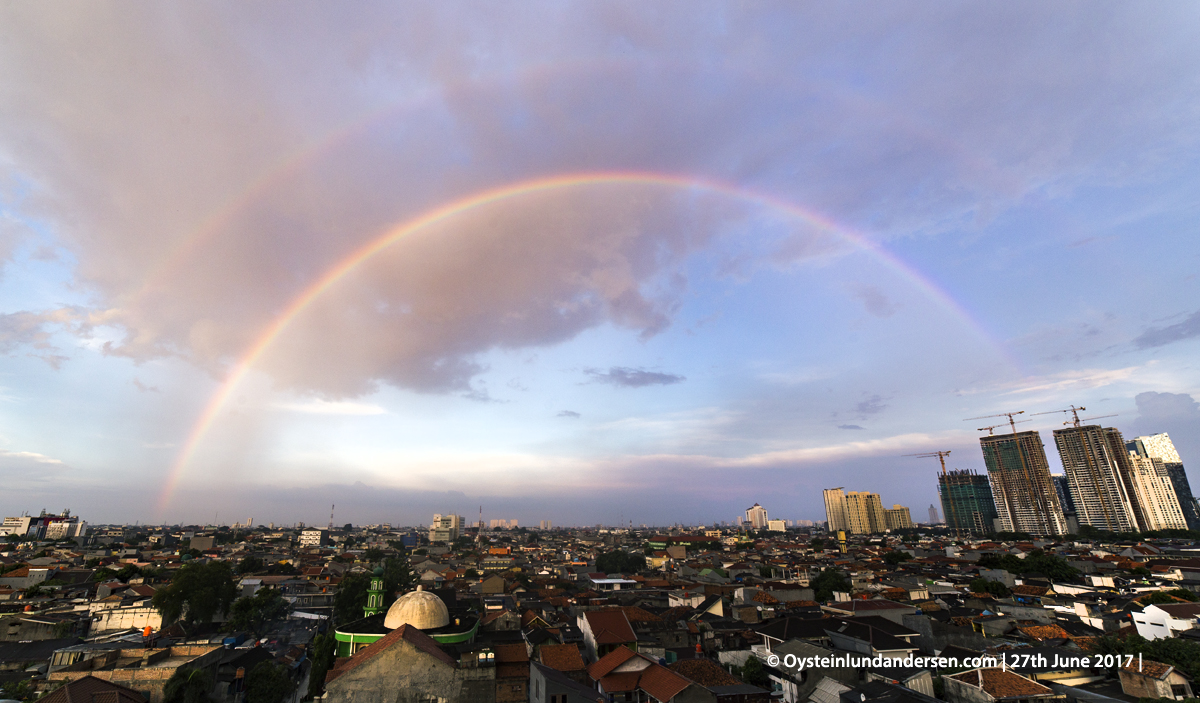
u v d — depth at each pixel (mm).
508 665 53750
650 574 182375
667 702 48875
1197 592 110250
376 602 68875
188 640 82312
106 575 128250
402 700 46562
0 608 92062
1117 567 147875
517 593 138125
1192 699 50281
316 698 54906
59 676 51406
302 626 108062
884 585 122562
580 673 59594
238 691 59250
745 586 119188
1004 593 114875
